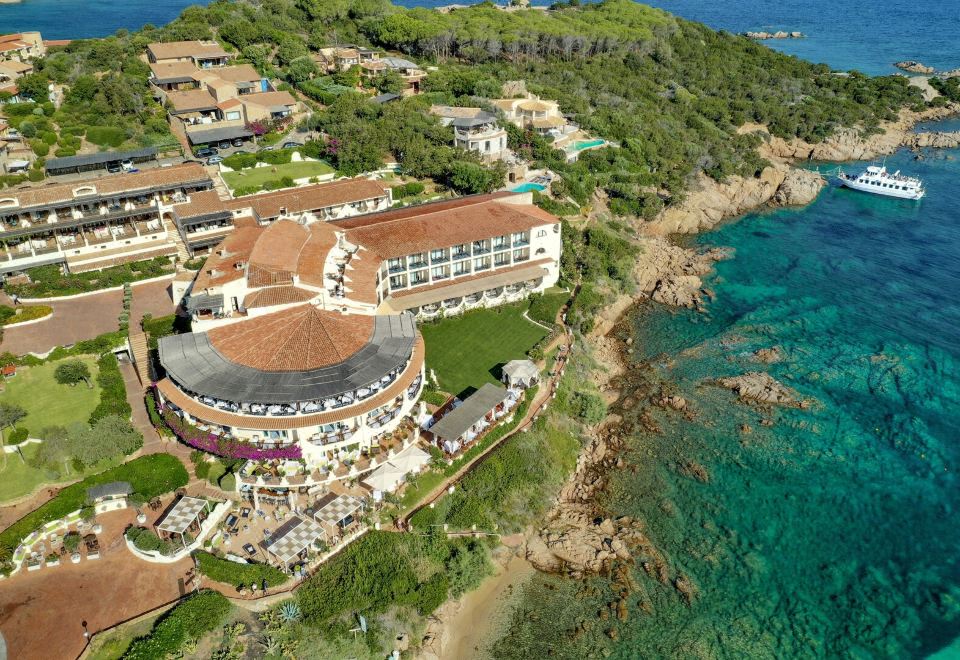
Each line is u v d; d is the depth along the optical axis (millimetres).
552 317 102562
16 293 89875
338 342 73625
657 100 190375
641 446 85750
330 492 70000
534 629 64500
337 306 80125
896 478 81562
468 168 122188
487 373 90062
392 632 61438
